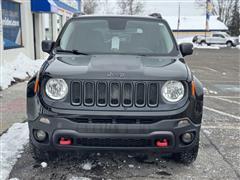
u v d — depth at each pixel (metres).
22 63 12.95
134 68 3.77
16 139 5.08
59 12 18.28
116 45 4.75
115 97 3.57
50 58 4.38
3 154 4.49
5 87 9.48
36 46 17.53
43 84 3.67
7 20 13.21
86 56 4.38
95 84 3.56
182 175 4.00
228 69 17.28
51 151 3.93
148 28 5.13
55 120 3.55
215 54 31.16
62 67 3.80
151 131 3.53
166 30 5.17
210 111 7.35
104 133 3.51
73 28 5.11
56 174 3.97
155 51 4.71
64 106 3.57
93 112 3.52
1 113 6.74
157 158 4.45
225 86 11.18
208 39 47.44
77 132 3.52
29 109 3.79
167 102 3.61
